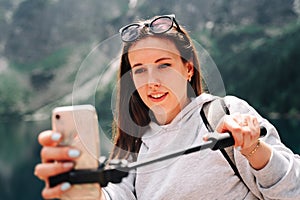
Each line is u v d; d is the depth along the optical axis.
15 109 39.84
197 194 1.36
